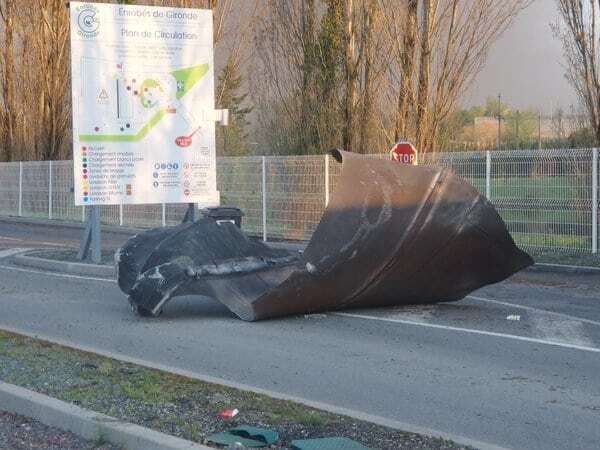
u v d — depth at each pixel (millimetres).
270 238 23688
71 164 31641
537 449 6488
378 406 7691
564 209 18062
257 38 28469
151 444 6027
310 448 5969
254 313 11805
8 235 28281
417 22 23391
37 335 10555
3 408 7258
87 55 17312
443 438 6340
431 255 12062
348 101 25000
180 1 29531
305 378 8758
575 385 8422
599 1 20219
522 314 12531
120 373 8242
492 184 19062
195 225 12969
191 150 18422
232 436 6277
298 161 22781
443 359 9594
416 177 11977
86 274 17484
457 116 26656
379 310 12805
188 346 10383
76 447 6270
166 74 18047
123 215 28969
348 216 11711
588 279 16328
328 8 25625
